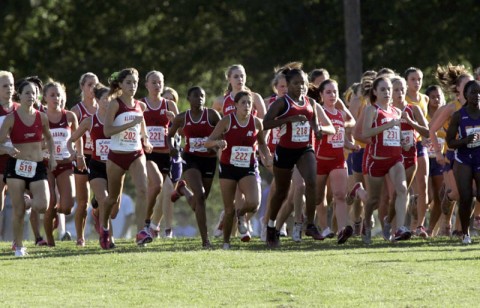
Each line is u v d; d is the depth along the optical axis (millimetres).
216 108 48125
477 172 41500
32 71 95500
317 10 93125
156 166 46375
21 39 95812
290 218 59844
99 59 95625
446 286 32000
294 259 36781
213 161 43031
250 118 41375
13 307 30094
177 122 42750
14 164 39906
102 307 30141
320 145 44938
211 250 40031
